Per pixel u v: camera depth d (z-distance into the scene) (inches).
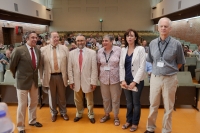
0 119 43.6
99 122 107.4
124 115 117.0
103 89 101.7
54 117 109.4
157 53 80.0
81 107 110.0
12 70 90.0
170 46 77.0
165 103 82.8
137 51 90.1
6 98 132.3
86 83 100.7
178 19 438.3
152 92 84.8
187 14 385.7
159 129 98.6
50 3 637.3
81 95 106.9
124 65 93.9
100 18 639.1
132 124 97.7
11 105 134.6
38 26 567.5
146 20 633.0
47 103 131.0
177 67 81.1
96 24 642.8
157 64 80.5
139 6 627.5
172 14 450.3
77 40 99.9
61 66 102.7
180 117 114.5
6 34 420.8
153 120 90.7
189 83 129.5
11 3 368.5
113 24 641.0
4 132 43.4
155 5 595.5
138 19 633.6
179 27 460.1
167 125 84.4
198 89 124.9
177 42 76.3
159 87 81.7
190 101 127.0
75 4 633.6
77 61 100.0
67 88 129.6
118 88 99.7
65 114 111.8
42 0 591.8
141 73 88.4
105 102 104.6
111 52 97.1
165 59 78.2
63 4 634.8
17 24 443.8
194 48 327.9
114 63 96.0
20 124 94.3
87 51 100.5
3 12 350.6
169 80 79.2
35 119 104.3
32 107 101.6
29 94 98.4
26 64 90.6
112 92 100.0
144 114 118.6
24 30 479.5
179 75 133.9
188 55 252.5
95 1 630.5
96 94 129.8
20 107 92.4
